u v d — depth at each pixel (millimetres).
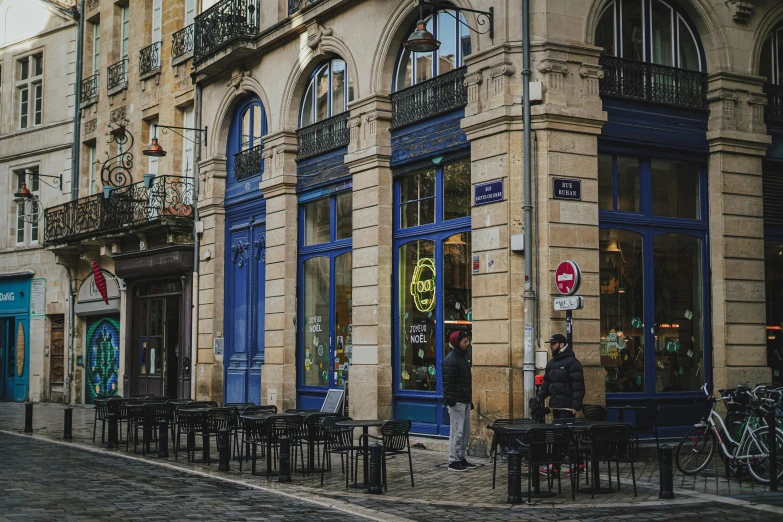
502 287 13133
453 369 12172
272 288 18859
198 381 21422
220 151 21344
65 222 27219
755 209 14828
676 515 8945
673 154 14453
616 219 13812
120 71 26641
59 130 28938
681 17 14906
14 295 29797
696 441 11477
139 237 23594
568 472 11469
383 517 8891
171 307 23406
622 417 13469
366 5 16453
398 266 15852
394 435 10891
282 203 18641
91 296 26547
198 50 21359
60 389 27984
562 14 13320
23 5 30438
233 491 10500
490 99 13508
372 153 15922
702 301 14570
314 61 18094
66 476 11414
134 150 25578
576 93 13266
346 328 17156
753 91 14953
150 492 10242
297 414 12484
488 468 12336
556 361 11484
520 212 13070
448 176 14898
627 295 13836
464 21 14656
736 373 14359
